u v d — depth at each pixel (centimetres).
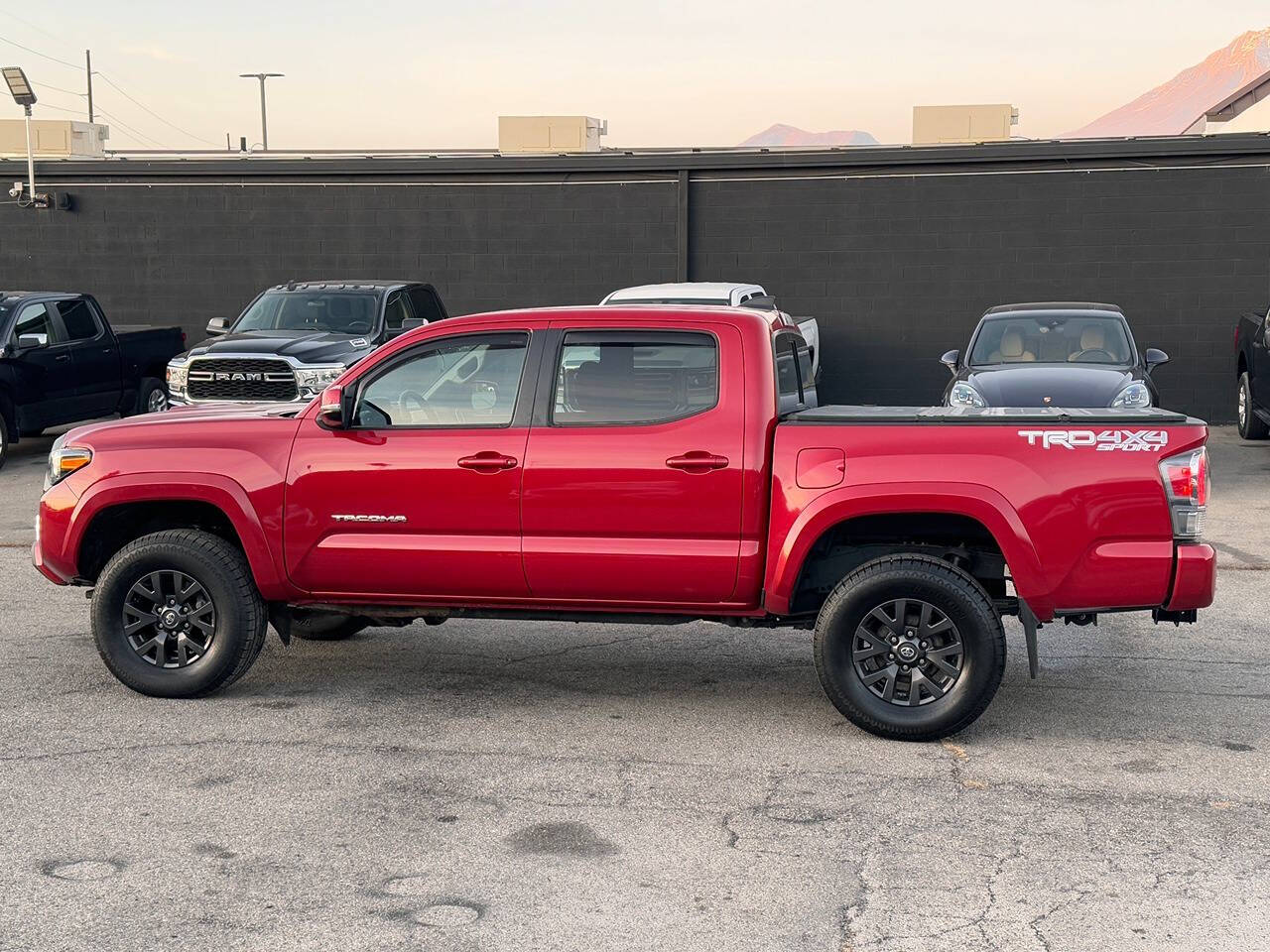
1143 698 692
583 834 511
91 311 1616
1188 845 500
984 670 605
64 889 460
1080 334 1355
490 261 2058
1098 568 600
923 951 415
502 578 650
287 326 1529
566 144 2303
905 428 611
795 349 704
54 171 2112
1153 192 1877
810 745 620
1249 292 1872
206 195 2100
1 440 1471
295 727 645
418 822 523
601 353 642
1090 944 420
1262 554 1045
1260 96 2153
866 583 612
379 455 657
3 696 692
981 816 530
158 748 612
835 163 1947
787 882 467
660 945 420
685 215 1989
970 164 1917
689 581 632
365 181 2064
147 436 688
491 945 419
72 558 690
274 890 459
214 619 679
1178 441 596
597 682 726
